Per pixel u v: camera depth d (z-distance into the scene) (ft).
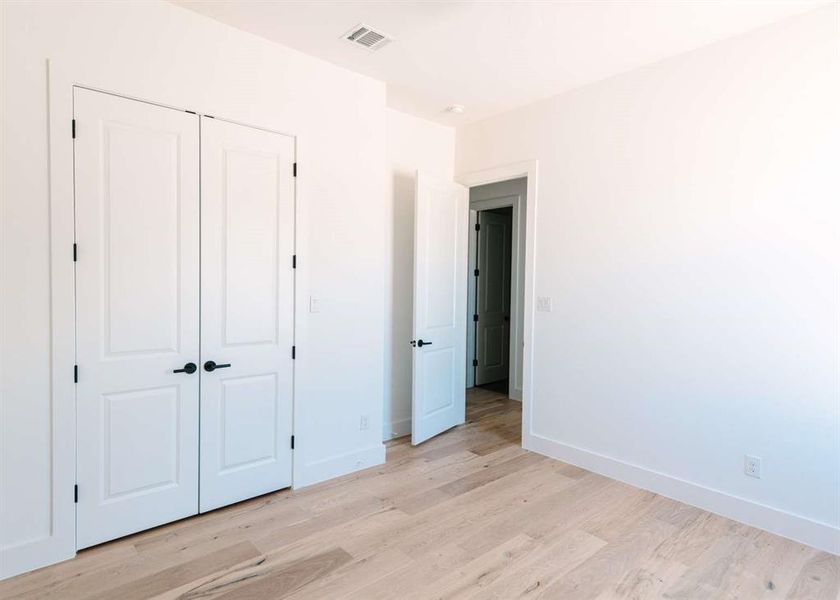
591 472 11.02
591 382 11.10
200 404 8.66
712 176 9.12
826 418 7.88
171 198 8.20
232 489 9.12
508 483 10.38
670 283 9.73
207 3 8.05
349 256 10.71
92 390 7.53
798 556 7.67
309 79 9.87
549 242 11.93
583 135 11.21
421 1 7.88
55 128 7.08
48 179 7.06
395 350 13.43
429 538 8.08
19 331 6.91
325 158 10.19
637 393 10.28
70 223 7.24
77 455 7.43
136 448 8.00
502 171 13.09
